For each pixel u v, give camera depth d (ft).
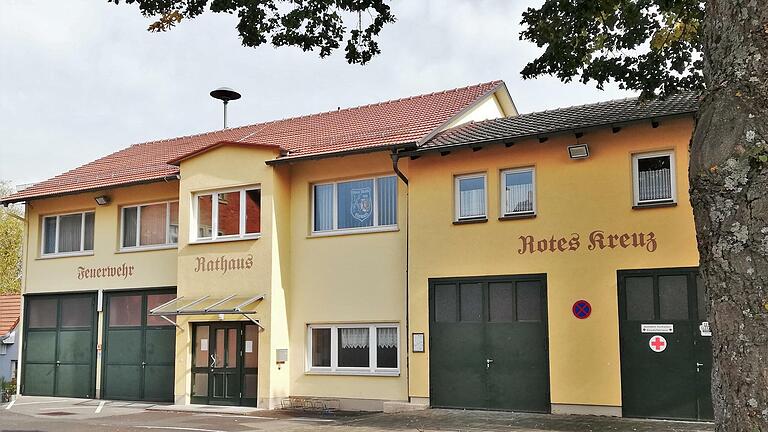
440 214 54.95
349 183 61.00
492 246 52.60
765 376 12.23
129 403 67.05
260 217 61.67
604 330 47.88
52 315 75.56
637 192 48.47
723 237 13.08
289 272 62.13
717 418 12.96
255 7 31.83
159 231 71.00
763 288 12.46
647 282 47.03
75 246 75.97
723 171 13.21
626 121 47.57
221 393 62.28
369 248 59.00
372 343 58.18
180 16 31.09
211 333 63.36
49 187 77.41
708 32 14.40
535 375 49.98
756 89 13.24
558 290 49.78
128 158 83.56
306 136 68.08
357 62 33.09
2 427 50.34
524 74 40.04
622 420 45.21
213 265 63.26
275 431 44.73
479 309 52.60
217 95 87.81
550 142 51.37
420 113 66.23
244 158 62.85
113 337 71.46
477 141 52.75
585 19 36.63
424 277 54.85
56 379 74.13
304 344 60.80
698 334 44.93
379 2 32.12
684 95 52.24
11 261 150.92
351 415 54.65
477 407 51.72
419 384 54.08
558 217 50.47
